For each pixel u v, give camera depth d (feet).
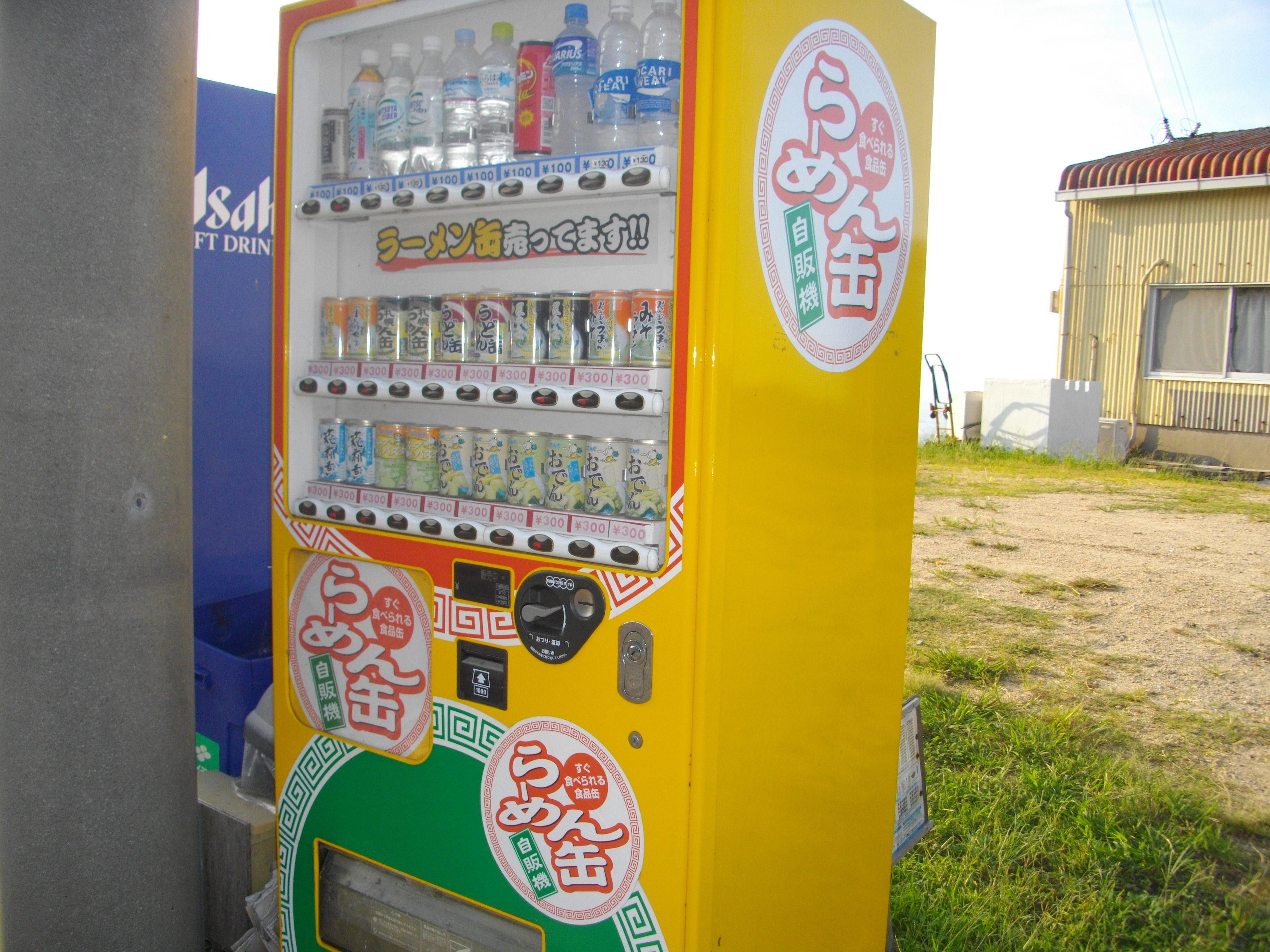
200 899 6.60
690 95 4.91
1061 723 12.48
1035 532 24.00
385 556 6.37
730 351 5.02
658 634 5.22
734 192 4.93
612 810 5.54
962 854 9.68
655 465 5.50
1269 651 15.87
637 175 5.06
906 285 6.85
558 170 5.42
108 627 5.78
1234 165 30.68
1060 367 35.65
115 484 5.71
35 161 5.36
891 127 6.42
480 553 5.88
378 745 6.75
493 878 6.12
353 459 6.94
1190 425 33.17
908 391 7.08
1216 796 10.98
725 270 4.93
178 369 5.95
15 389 5.43
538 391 5.60
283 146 6.65
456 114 6.43
